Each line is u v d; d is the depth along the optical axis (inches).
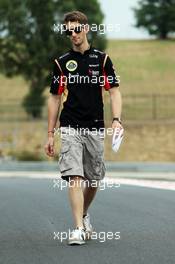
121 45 5511.8
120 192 1131.3
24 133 3208.7
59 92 662.5
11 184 1337.4
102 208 925.2
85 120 650.8
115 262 577.6
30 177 1608.0
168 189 1182.3
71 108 652.1
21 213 888.9
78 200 643.5
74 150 644.7
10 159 2484.0
